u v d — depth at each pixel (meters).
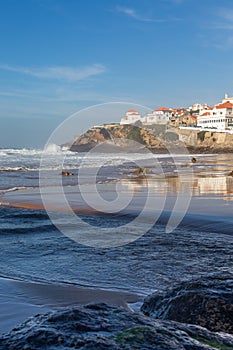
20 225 8.94
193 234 8.02
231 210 10.94
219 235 7.93
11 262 6.18
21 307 4.19
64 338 2.33
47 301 4.43
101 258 6.35
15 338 2.40
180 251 6.66
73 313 2.63
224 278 3.84
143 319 2.65
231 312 3.28
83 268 5.82
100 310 2.77
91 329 2.44
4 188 17.02
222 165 36.38
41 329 2.44
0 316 3.91
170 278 5.30
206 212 10.60
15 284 5.07
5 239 7.73
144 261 6.12
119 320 2.59
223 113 116.69
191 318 3.35
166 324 2.63
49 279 5.32
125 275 5.47
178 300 3.55
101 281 5.23
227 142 101.31
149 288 4.95
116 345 2.24
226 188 16.62
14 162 39.25
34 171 27.02
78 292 4.77
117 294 4.71
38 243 7.38
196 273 5.48
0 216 9.95
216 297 3.41
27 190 16.23
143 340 2.31
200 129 104.12
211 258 6.21
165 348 2.23
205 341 2.47
